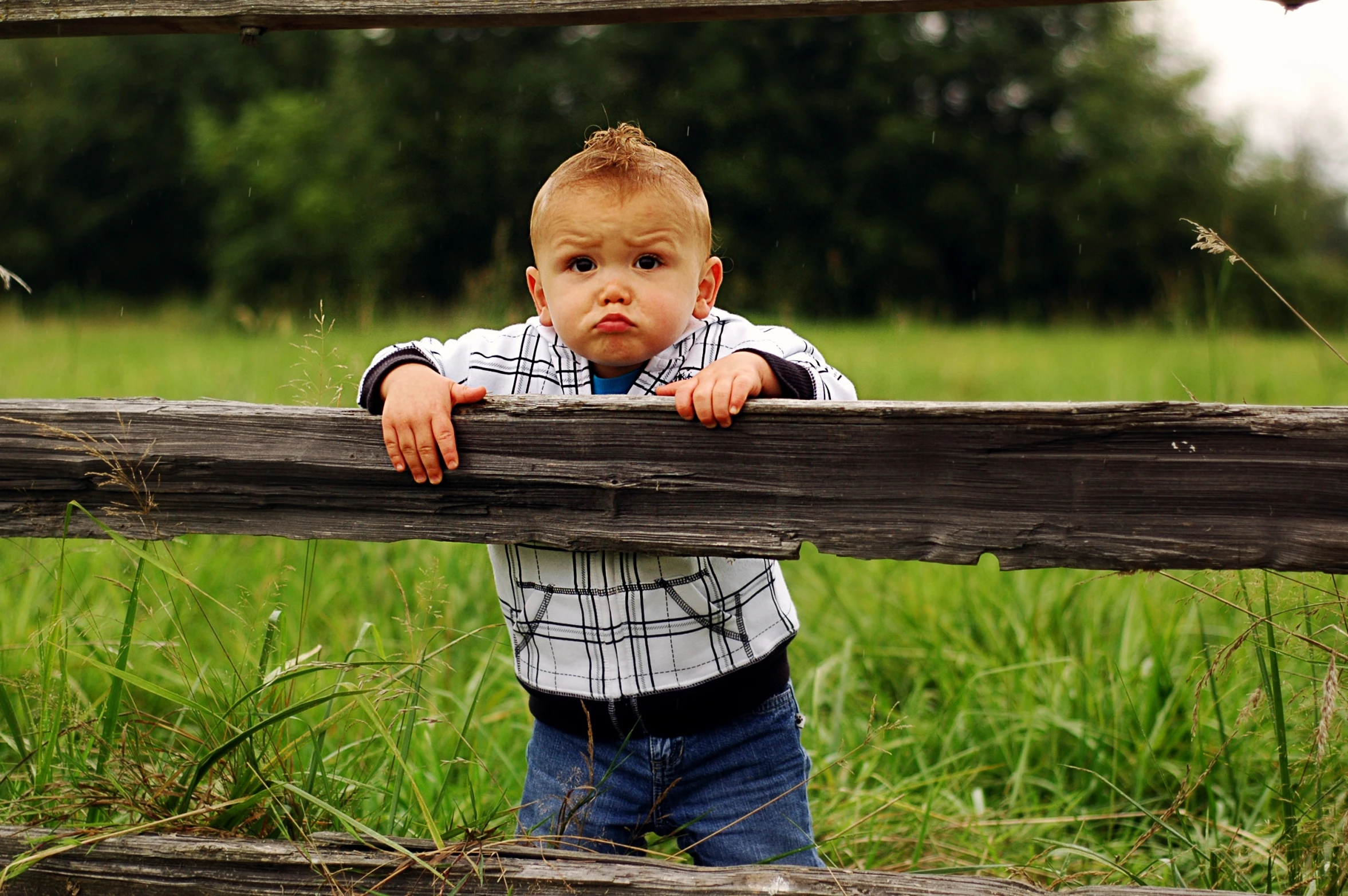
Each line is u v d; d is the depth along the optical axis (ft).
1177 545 4.06
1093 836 7.78
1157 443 4.06
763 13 5.17
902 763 8.83
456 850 4.65
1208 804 7.48
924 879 4.33
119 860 4.70
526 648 5.43
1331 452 3.92
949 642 10.62
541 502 4.52
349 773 6.66
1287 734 6.61
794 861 5.30
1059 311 80.38
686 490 4.40
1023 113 84.79
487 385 5.46
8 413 4.87
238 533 4.78
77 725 5.60
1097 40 87.10
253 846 4.67
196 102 88.94
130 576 10.46
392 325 27.20
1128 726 8.75
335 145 72.79
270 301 65.41
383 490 4.65
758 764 5.32
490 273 23.76
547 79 68.95
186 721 8.38
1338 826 5.11
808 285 67.67
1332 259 93.71
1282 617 5.85
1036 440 4.14
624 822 5.42
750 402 4.33
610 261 4.87
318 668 4.96
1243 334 34.24
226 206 75.82
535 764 5.59
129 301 85.87
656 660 5.14
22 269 88.94
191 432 4.77
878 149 75.20
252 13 5.47
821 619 11.41
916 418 4.21
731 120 70.85
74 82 90.07
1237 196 82.02
